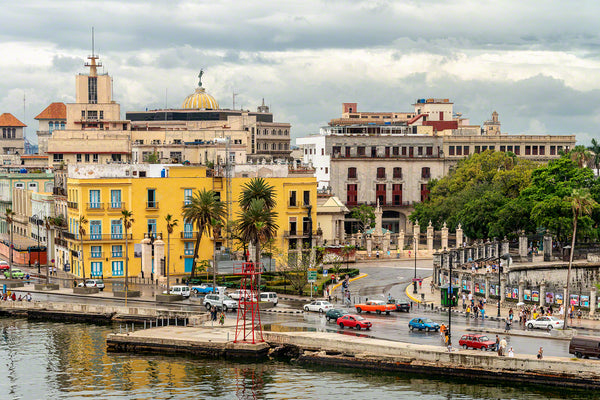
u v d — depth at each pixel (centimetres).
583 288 17750
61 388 13000
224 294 17800
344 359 13662
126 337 15025
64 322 17550
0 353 14962
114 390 12862
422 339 14100
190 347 14588
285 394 12475
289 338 14412
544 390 12388
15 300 18362
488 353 12925
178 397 12475
